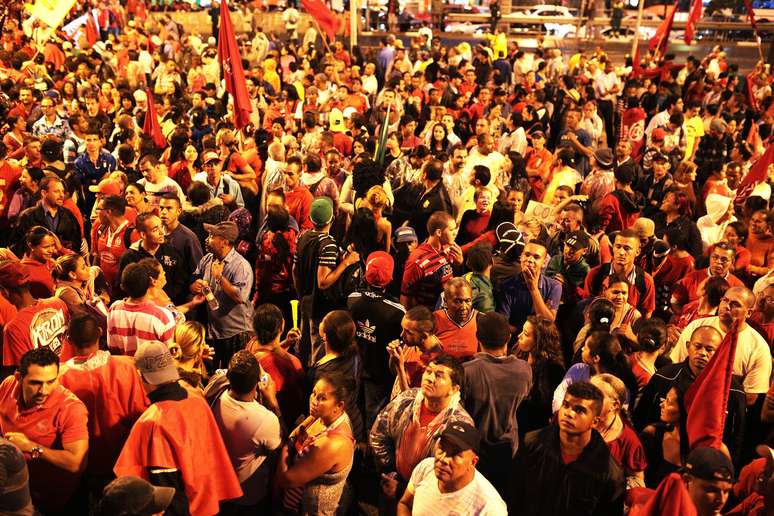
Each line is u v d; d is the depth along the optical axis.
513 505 4.16
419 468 4.00
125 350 5.32
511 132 12.80
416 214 8.84
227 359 6.56
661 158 9.69
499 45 23.83
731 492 4.42
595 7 28.23
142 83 17.48
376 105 15.66
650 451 4.88
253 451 4.43
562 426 3.84
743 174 10.05
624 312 5.99
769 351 5.48
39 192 8.17
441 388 4.29
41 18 15.98
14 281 5.40
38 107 12.39
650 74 18.97
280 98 14.24
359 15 27.05
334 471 4.39
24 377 4.08
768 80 19.38
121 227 7.11
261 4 28.67
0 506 3.50
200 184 7.86
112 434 4.53
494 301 6.38
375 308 5.61
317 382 4.35
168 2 29.34
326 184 9.16
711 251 6.86
